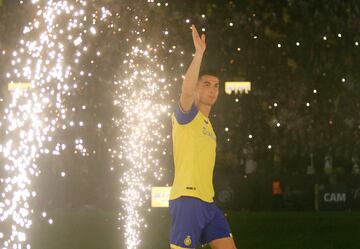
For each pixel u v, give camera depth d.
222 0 35.81
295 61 36.53
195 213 10.59
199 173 10.66
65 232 23.45
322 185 30.69
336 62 36.69
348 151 34.66
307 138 34.62
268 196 30.80
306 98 35.69
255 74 35.59
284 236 23.33
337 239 22.75
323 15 37.34
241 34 35.81
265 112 34.78
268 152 34.09
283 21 36.81
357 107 35.81
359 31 37.41
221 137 33.97
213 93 11.00
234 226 25.22
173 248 10.71
